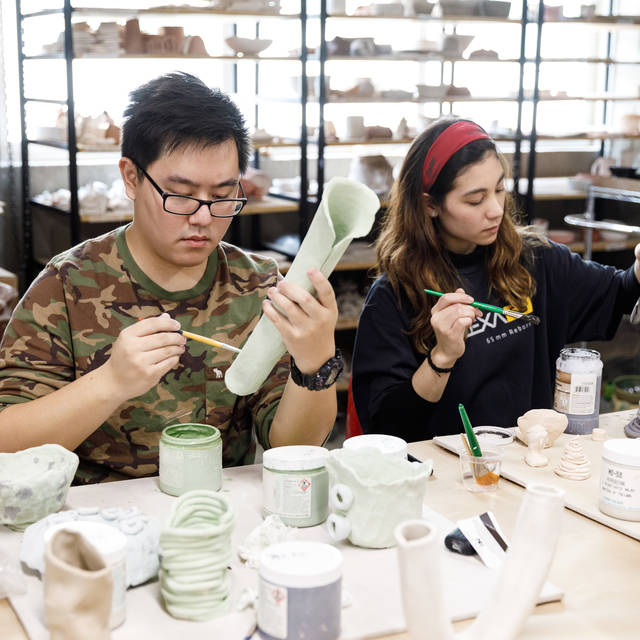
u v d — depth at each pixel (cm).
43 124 388
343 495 112
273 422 144
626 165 473
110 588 84
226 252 160
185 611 96
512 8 431
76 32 336
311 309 119
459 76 465
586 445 157
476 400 190
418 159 183
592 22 435
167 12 346
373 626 95
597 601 103
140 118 134
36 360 144
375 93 395
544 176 515
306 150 387
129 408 147
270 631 92
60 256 154
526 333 192
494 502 133
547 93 435
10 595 99
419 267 185
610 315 204
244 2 358
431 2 396
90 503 127
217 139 133
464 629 96
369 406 187
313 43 392
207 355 152
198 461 129
